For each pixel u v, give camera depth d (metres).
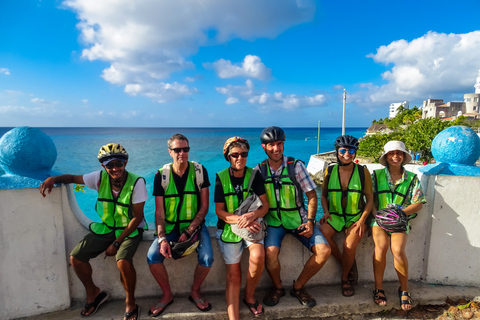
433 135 22.91
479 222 3.12
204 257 2.71
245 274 3.15
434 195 3.16
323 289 3.20
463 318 2.87
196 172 2.89
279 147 2.91
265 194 2.90
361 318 2.92
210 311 2.78
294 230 2.96
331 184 3.14
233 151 2.73
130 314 2.68
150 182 23.00
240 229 2.67
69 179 2.76
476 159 3.25
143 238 3.00
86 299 2.98
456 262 3.21
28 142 2.73
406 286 2.93
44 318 2.75
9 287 2.72
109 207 2.74
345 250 3.01
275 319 2.84
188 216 2.86
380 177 3.17
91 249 2.67
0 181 2.65
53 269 2.81
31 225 2.71
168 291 2.81
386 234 2.98
